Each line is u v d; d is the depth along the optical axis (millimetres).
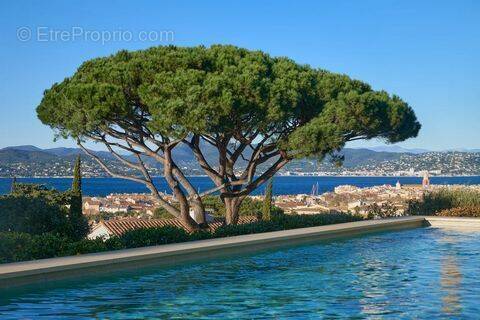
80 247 17359
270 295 13352
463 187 38250
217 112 21906
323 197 99500
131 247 19609
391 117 26953
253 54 26250
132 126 24797
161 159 26172
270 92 23375
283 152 27172
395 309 11984
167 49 25312
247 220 39344
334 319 11156
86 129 23656
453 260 19156
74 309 11773
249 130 24875
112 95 22312
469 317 11312
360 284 14750
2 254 16266
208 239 20594
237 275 15961
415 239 25500
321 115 25531
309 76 26469
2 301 12375
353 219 31625
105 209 83375
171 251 17172
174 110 21438
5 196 22875
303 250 21500
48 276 13781
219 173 27578
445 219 31578
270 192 34906
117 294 13258
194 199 26516
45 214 22812
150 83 23203
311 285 14633
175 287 14211
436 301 12773
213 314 11484
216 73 23359
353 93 25531
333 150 25938
